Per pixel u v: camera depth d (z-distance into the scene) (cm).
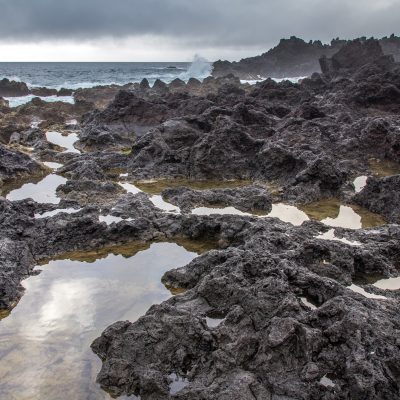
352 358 1008
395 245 1775
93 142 4191
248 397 957
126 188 2942
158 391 1045
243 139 3334
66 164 3447
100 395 1099
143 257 1875
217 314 1262
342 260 1617
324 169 2702
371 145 3419
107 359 1173
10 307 1502
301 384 1002
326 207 2531
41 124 5253
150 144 3456
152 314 1229
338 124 3978
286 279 1323
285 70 14738
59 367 1205
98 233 1978
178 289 1591
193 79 9550
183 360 1109
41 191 2880
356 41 8700
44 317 1441
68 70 19688
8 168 3162
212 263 1563
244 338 1086
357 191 2778
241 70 14325
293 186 2722
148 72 17962
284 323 1091
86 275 1723
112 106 4856
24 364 1221
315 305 1314
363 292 1501
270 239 1666
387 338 1061
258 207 2447
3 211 2062
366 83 4859
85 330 1368
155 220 2100
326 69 8681
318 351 1059
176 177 3222
